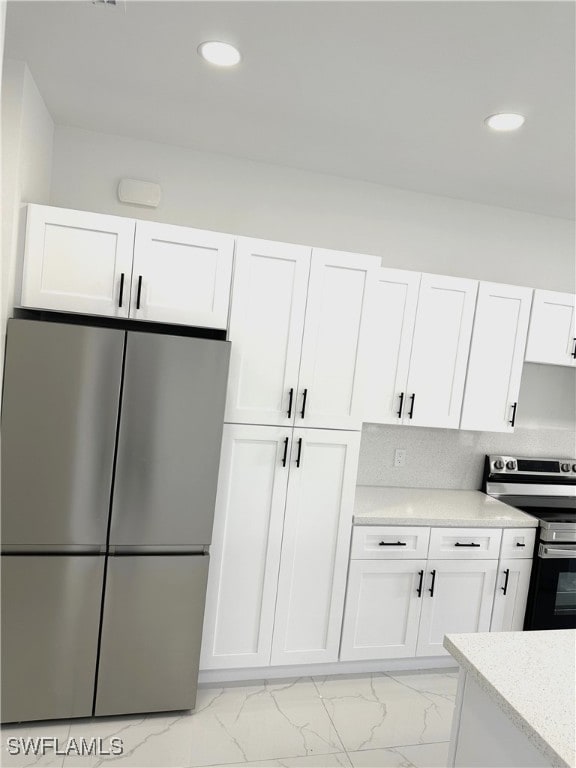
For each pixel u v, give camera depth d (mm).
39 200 2570
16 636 2230
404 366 3033
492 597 3004
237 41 1837
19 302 2279
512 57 1780
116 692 2371
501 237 3465
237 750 2287
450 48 1763
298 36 1773
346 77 2012
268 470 2645
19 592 2217
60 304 2318
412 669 3010
